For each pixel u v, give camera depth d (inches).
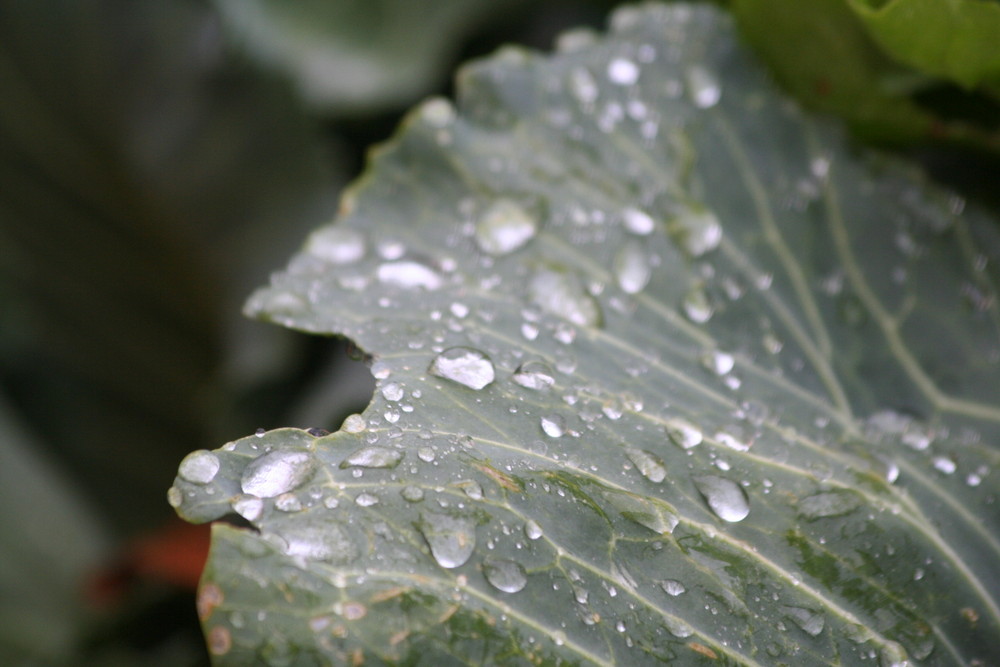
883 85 11.6
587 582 9.7
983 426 10.9
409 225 11.2
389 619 9.4
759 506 10.2
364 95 14.6
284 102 14.5
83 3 13.4
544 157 11.5
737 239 11.3
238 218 14.6
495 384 10.2
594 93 11.8
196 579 13.8
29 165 14.2
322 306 10.6
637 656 9.6
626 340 10.7
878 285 11.3
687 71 11.9
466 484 9.8
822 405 10.8
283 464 9.7
